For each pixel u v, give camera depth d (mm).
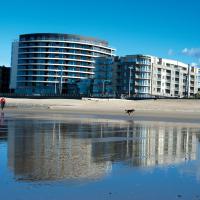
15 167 12156
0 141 19484
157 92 185875
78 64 199625
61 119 41094
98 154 15922
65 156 14953
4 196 8789
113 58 185500
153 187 10000
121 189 9727
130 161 14188
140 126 34344
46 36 198000
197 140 23328
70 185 9945
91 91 186500
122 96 144500
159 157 15586
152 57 184625
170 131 29844
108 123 37000
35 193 9078
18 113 51688
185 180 10875
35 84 198625
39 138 21500
